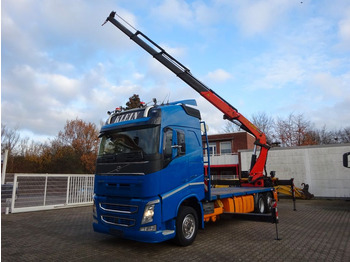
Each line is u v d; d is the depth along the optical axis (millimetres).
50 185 12742
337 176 18328
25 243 6500
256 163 12070
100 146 6453
